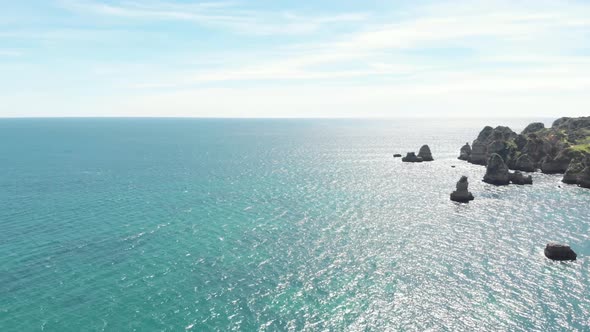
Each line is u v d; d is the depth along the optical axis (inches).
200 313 1798.7
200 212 3388.3
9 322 1688.0
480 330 1696.6
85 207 3469.5
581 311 1834.4
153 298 1918.1
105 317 1745.8
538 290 2034.9
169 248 2546.8
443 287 2068.2
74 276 2118.6
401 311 1839.3
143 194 4052.7
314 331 1676.9
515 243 2701.8
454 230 2974.9
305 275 2196.1
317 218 3267.7
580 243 2701.8
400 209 3580.2
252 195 4111.7
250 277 2162.9
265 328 1692.9
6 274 2121.1
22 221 3029.0
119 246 2556.6
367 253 2512.3
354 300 1931.6
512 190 4446.4
